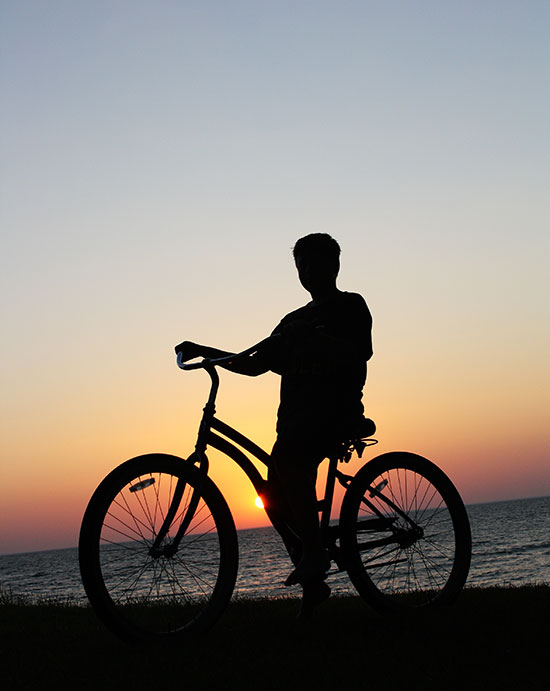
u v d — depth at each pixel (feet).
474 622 10.94
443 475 13.04
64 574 176.04
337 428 11.30
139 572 10.16
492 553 165.27
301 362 11.15
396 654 9.32
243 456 11.15
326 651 9.62
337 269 12.30
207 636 10.75
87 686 8.49
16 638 12.88
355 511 11.82
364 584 11.65
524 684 8.00
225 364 11.80
